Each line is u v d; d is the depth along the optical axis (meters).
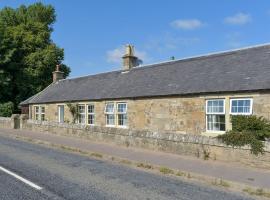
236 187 9.92
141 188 9.70
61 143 19.84
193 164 12.93
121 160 14.54
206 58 22.89
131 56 28.75
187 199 8.58
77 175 11.46
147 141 16.92
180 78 22.00
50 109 32.59
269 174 11.03
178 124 20.31
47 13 57.34
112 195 8.86
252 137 12.35
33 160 14.47
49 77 51.00
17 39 48.22
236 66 19.70
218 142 13.31
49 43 53.28
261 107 16.44
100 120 26.28
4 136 25.64
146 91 22.70
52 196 8.71
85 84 31.36
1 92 47.44
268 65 17.95
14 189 9.44
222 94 18.00
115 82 27.67
